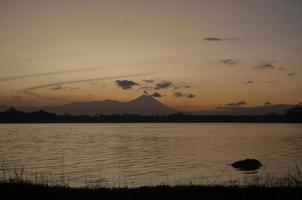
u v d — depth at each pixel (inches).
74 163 1932.8
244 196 673.6
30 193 677.9
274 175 1334.9
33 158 2161.7
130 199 655.1
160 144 3489.2
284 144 3225.9
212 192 709.9
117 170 1651.1
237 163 1701.5
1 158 2151.8
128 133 6392.7
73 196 670.5
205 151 2679.6
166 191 724.7
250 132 6525.6
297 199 649.6
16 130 7810.0
